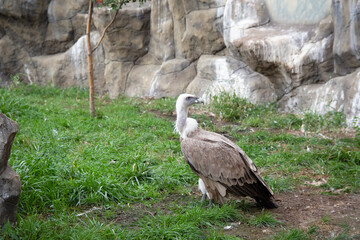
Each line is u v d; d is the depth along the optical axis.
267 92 11.29
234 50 11.49
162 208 5.41
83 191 5.52
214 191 5.24
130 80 13.95
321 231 4.70
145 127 9.38
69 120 9.46
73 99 13.09
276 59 10.52
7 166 4.47
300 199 5.70
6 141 4.28
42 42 15.47
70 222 4.88
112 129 9.10
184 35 12.85
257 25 11.37
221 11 11.97
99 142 7.85
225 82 11.81
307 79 10.48
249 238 4.58
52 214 5.05
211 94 11.67
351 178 6.28
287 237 4.46
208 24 12.20
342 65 9.75
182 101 5.52
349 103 9.20
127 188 5.75
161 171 6.38
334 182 6.18
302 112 10.42
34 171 5.68
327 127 9.15
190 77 13.00
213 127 9.61
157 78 13.20
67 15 15.00
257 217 5.05
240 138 8.77
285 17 11.12
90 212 5.20
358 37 8.93
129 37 13.70
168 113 11.18
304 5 10.67
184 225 4.63
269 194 5.20
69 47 15.41
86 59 14.70
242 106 10.80
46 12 15.17
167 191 5.96
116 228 4.64
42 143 7.39
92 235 4.38
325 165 6.90
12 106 9.70
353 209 5.30
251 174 5.18
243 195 5.22
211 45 12.45
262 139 8.65
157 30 13.49
